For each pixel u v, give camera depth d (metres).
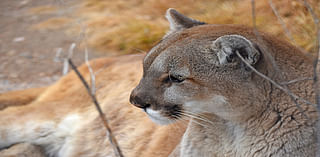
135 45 14.79
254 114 5.73
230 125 6.00
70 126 9.35
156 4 17.61
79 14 18.03
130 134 8.62
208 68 5.78
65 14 18.47
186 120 7.13
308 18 12.74
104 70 9.84
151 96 6.03
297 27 12.72
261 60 5.63
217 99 5.83
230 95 5.75
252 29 6.32
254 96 5.69
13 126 9.27
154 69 6.03
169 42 6.18
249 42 5.48
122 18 16.89
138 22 16.16
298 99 5.66
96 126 9.04
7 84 13.48
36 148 9.23
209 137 6.18
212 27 6.32
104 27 16.33
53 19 18.31
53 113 9.45
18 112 9.49
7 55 15.50
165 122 6.17
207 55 5.80
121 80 9.44
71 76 10.36
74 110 9.48
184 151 6.42
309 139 5.48
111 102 9.13
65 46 15.81
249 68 5.63
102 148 8.89
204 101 5.91
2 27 18.34
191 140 6.34
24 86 13.34
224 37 5.61
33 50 15.80
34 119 9.35
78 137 9.20
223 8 15.68
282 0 14.03
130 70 9.54
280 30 12.91
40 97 10.48
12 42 16.66
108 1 18.84
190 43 5.94
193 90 5.87
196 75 5.80
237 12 15.05
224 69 5.71
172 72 5.89
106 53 14.78
